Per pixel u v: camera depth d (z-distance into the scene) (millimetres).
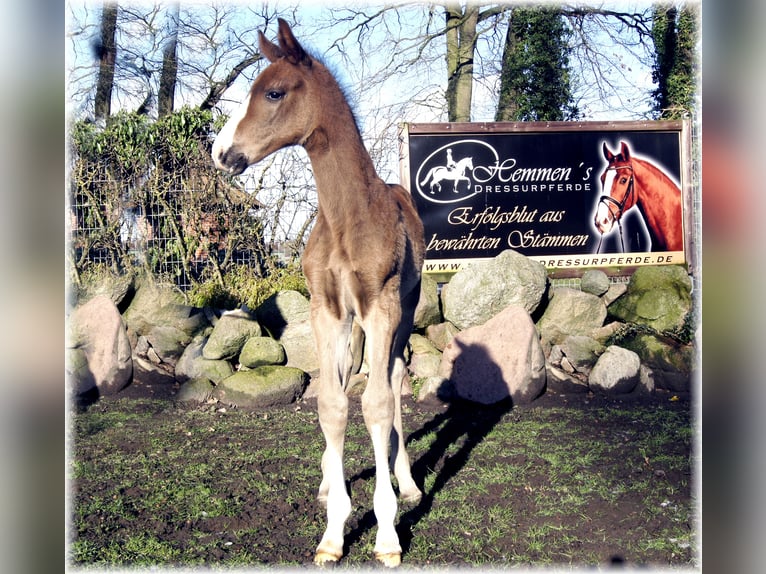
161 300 8430
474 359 7578
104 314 7938
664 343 8125
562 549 3814
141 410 7199
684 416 6934
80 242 9156
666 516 4305
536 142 9289
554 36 13078
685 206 9578
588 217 9430
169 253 9383
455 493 4699
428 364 8008
